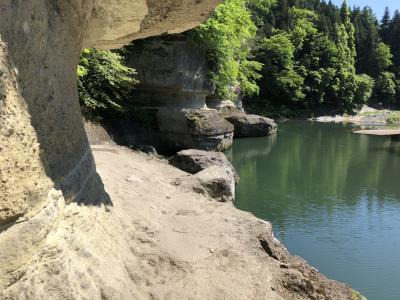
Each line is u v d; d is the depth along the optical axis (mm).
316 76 55812
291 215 15250
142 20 6566
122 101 20672
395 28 77875
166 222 7629
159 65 21969
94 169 6098
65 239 4438
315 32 59188
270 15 57875
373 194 18391
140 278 5691
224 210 8641
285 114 52375
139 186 9352
